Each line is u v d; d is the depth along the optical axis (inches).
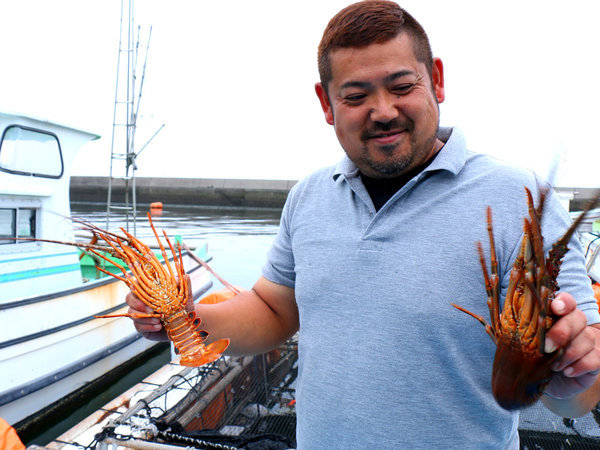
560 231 21.7
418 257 24.2
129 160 142.6
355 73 23.5
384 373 24.2
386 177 26.0
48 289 118.5
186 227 526.3
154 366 156.1
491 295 18.5
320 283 27.1
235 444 50.4
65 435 56.4
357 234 26.3
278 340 33.8
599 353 16.8
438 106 25.8
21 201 110.5
